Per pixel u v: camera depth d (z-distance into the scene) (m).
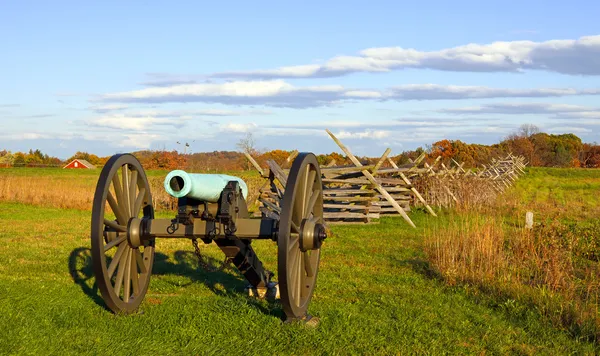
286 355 5.58
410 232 15.92
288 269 5.82
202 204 6.28
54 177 38.22
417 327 6.56
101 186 5.88
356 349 5.77
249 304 7.11
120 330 6.02
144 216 6.86
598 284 8.85
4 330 5.75
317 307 7.23
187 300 7.38
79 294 7.61
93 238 5.82
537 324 6.86
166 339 5.86
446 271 9.31
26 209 20.44
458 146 62.41
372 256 11.64
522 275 9.38
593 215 20.70
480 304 7.76
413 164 23.25
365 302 7.75
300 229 6.23
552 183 44.81
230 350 5.61
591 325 6.78
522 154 77.75
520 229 12.27
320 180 6.79
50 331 5.88
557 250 9.98
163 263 10.19
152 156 44.38
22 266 9.59
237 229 6.23
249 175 27.12
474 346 6.04
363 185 19.25
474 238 10.38
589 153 85.06
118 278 6.36
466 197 23.44
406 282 9.17
